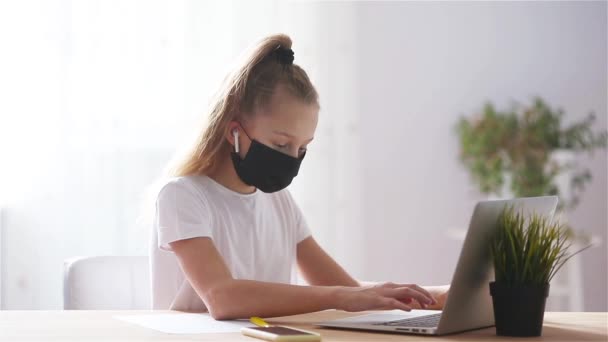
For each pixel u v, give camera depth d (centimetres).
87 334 106
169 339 102
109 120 331
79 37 330
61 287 328
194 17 340
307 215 354
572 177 371
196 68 339
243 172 147
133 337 104
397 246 370
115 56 332
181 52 338
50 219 328
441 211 373
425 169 373
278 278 169
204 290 131
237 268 159
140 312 136
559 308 355
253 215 162
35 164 327
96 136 330
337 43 359
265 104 142
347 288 123
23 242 326
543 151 352
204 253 137
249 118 145
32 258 327
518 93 381
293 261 176
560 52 383
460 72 378
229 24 344
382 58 372
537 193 345
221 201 158
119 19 333
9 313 132
